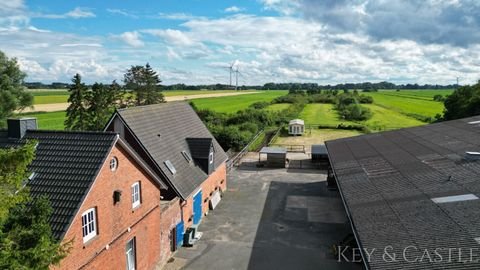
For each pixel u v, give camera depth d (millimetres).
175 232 20391
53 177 13469
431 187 17250
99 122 57219
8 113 46344
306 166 40750
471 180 16984
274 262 18953
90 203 13125
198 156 25938
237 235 22328
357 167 23391
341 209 26750
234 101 133125
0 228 9148
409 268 11117
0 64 45719
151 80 76562
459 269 10609
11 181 9383
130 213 15844
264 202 28531
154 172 19156
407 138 29219
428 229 13211
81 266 12703
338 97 140750
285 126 71312
